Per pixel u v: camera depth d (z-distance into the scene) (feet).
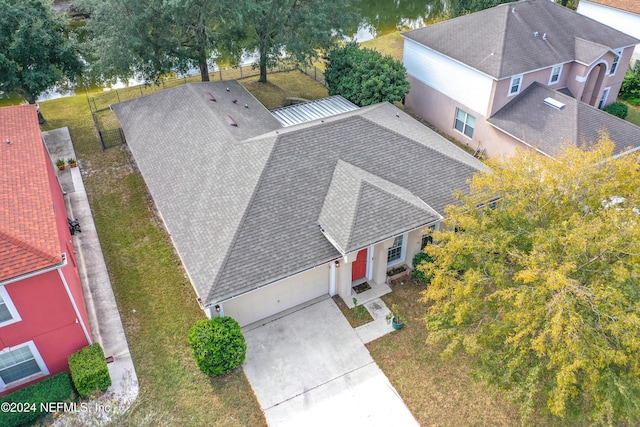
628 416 38.22
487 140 89.51
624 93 108.88
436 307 49.34
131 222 74.33
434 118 101.60
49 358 50.42
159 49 95.81
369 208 58.18
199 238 56.95
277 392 51.57
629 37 94.63
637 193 45.42
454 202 64.08
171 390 51.49
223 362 51.19
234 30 98.22
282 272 53.72
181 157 70.18
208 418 49.14
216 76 120.88
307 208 59.52
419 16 169.78
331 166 64.08
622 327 37.86
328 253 56.34
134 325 58.44
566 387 39.58
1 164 56.24
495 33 88.38
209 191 62.39
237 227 55.83
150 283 64.18
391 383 52.54
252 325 58.75
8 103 113.39
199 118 75.77
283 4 94.73
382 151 67.26
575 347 37.60
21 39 83.30
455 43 91.76
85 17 152.46
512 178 49.19
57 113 104.17
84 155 89.71
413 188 64.44
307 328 58.34
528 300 41.86
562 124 79.71
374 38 147.33
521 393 42.52
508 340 41.37
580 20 94.84
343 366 54.19
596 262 43.04
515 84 85.35
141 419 45.68
